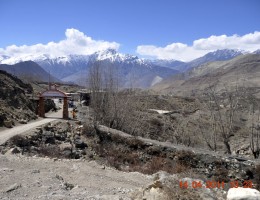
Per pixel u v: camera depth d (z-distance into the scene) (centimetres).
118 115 3734
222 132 2984
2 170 1394
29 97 4778
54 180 1319
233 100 3177
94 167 1783
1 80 4131
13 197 1053
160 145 2644
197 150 2545
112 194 1268
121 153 2711
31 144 2528
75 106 5381
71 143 2811
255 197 827
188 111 5494
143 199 938
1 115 2975
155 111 5716
